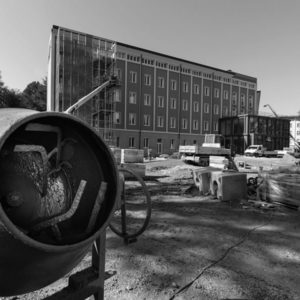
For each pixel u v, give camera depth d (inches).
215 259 132.3
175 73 1565.0
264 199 270.2
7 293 49.0
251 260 131.8
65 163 53.4
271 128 1657.2
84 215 54.8
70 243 48.8
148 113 1461.6
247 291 103.4
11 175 44.5
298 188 234.2
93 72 1018.1
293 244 154.2
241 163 692.1
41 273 48.5
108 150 58.2
